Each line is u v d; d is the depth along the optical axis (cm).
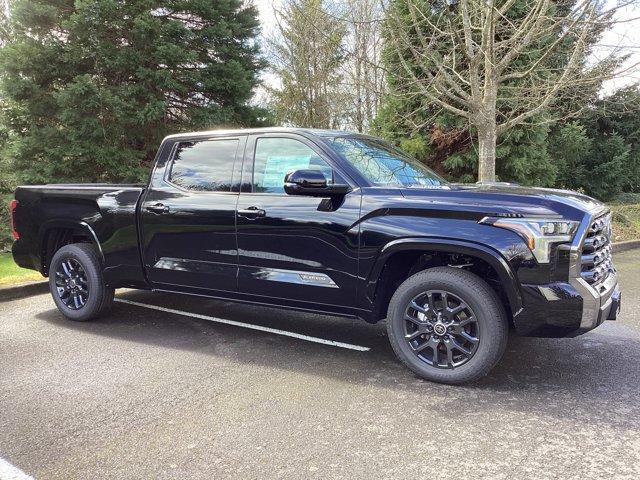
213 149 474
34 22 1080
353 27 1844
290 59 1962
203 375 395
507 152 1312
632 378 380
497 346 349
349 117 2067
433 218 363
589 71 792
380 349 453
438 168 1395
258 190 439
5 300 660
